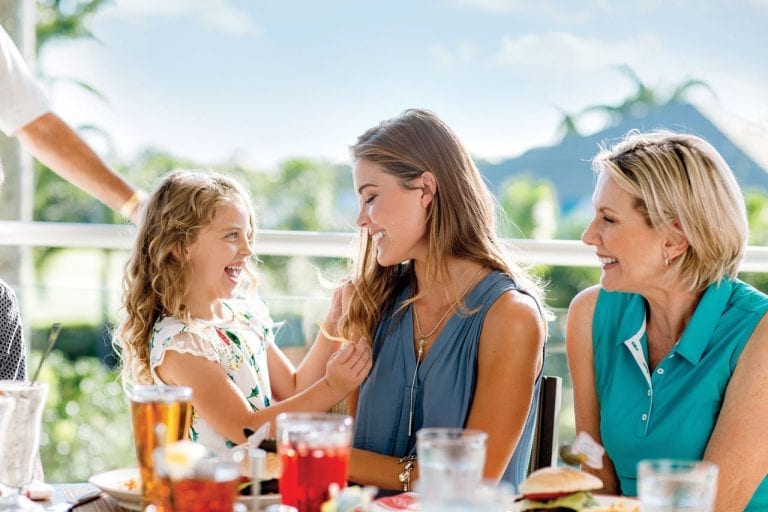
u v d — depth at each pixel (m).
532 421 2.09
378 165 2.08
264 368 2.33
